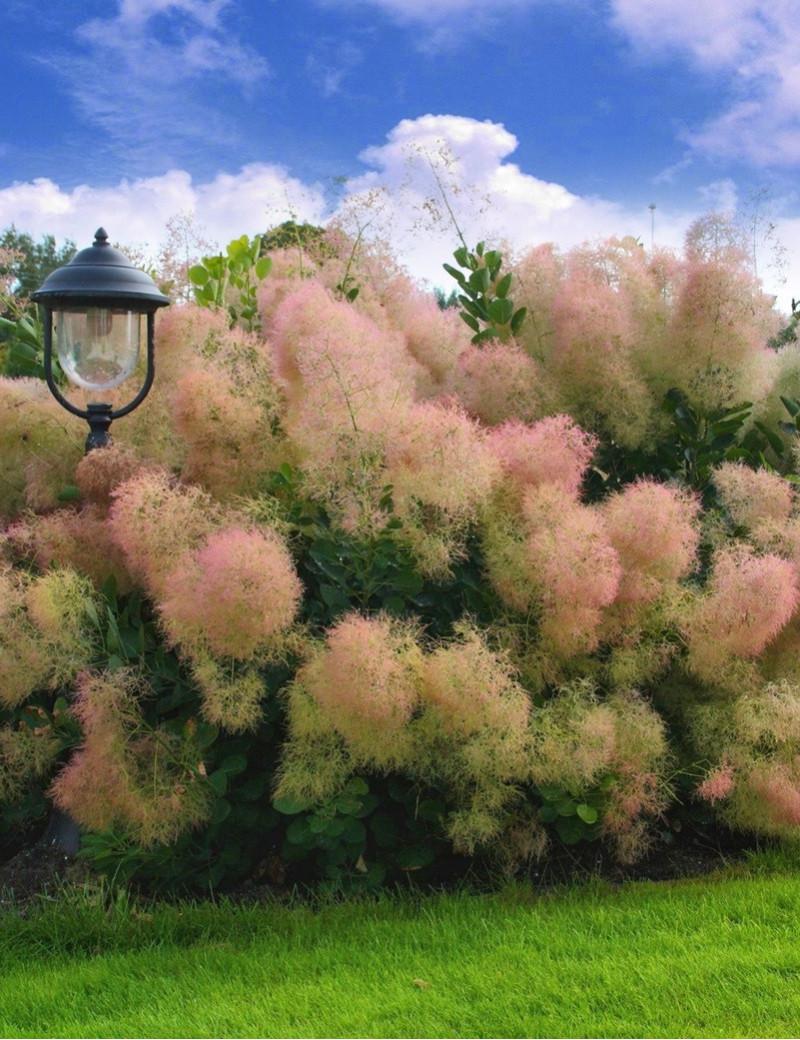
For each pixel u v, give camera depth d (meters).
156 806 3.58
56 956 3.37
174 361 4.46
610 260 4.96
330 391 3.60
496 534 3.74
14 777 4.25
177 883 3.88
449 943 3.19
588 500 4.59
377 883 3.76
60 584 3.65
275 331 4.09
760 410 4.91
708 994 2.79
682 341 4.51
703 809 4.23
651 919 3.33
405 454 3.61
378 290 5.21
